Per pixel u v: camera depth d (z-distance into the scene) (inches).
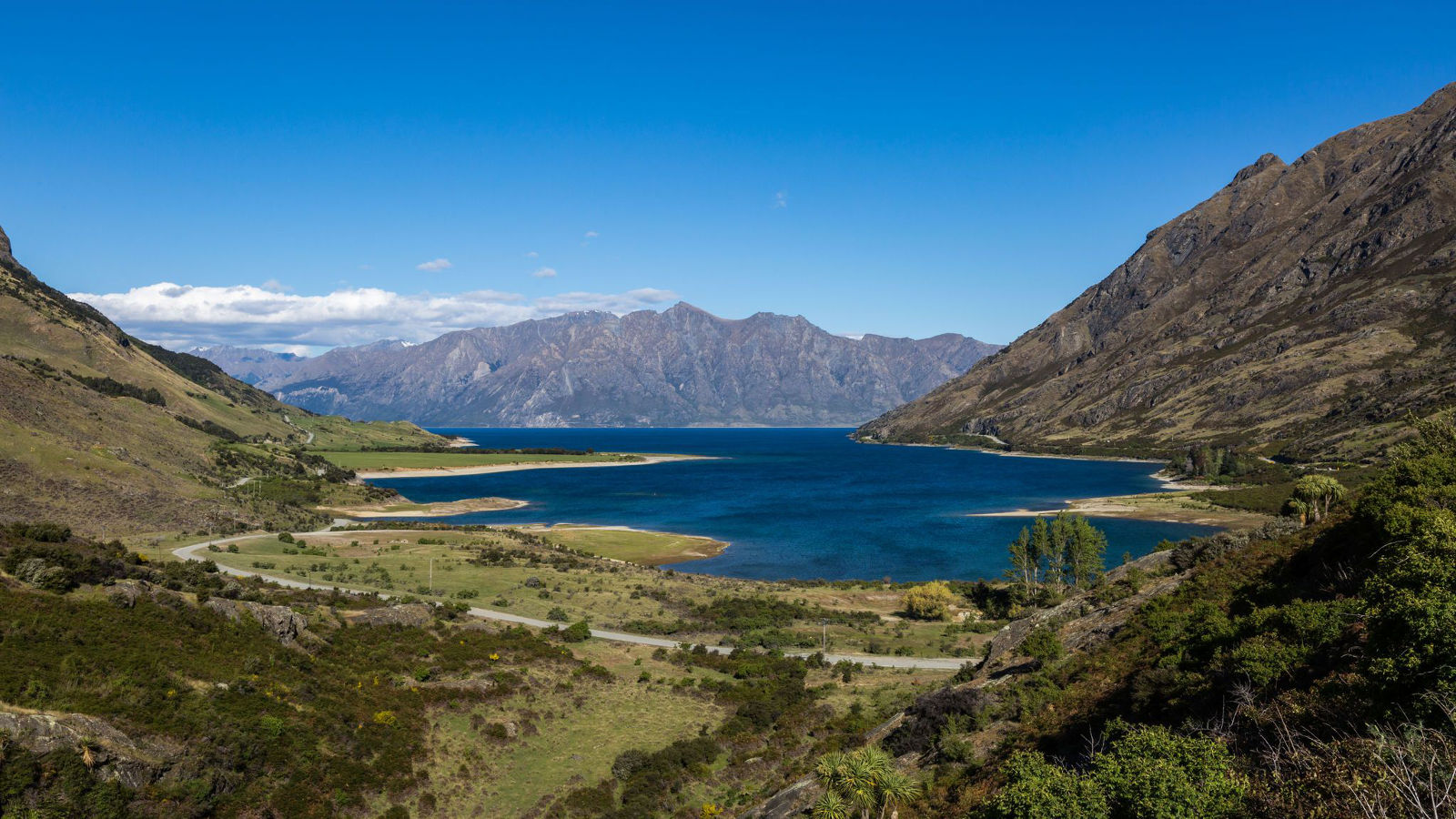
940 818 973.2
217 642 1614.2
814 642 2716.5
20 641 1328.7
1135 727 893.8
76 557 1688.0
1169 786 577.0
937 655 2549.2
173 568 2096.5
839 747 1603.1
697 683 2149.4
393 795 1418.6
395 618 2292.1
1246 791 567.5
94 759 1111.0
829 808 1011.3
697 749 1704.0
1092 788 618.8
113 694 1300.4
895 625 3041.3
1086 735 1017.5
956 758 1167.6
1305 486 1846.7
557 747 1706.4
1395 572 721.6
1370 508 1119.6
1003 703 1337.4
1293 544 1384.1
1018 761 677.9
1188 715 856.9
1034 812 619.5
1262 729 692.7
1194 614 1140.5
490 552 4158.5
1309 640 808.9
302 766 1364.4
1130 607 1617.9
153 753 1218.0
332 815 1314.0
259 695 1487.5
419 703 1726.1
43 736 1091.9
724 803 1514.5
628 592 3467.0
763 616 3065.9
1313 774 541.3
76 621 1446.9
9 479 4173.2
